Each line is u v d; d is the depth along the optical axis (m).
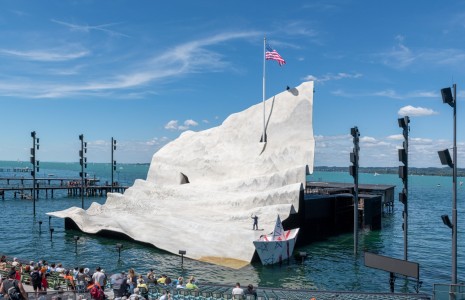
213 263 44.78
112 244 53.53
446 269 44.75
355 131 47.59
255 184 58.84
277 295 24.84
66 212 64.38
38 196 119.81
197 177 69.44
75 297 23.14
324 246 55.66
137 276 29.20
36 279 24.12
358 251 52.59
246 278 39.34
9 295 18.98
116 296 23.16
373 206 72.06
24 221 73.00
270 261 44.31
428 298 23.30
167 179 72.25
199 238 48.19
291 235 48.66
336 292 24.84
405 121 34.22
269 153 64.06
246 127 69.06
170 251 48.53
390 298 23.41
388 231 70.19
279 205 51.53
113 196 62.25
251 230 46.53
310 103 63.69
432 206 118.50
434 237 64.81
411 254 52.12
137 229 53.12
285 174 58.12
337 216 68.31
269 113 67.31
